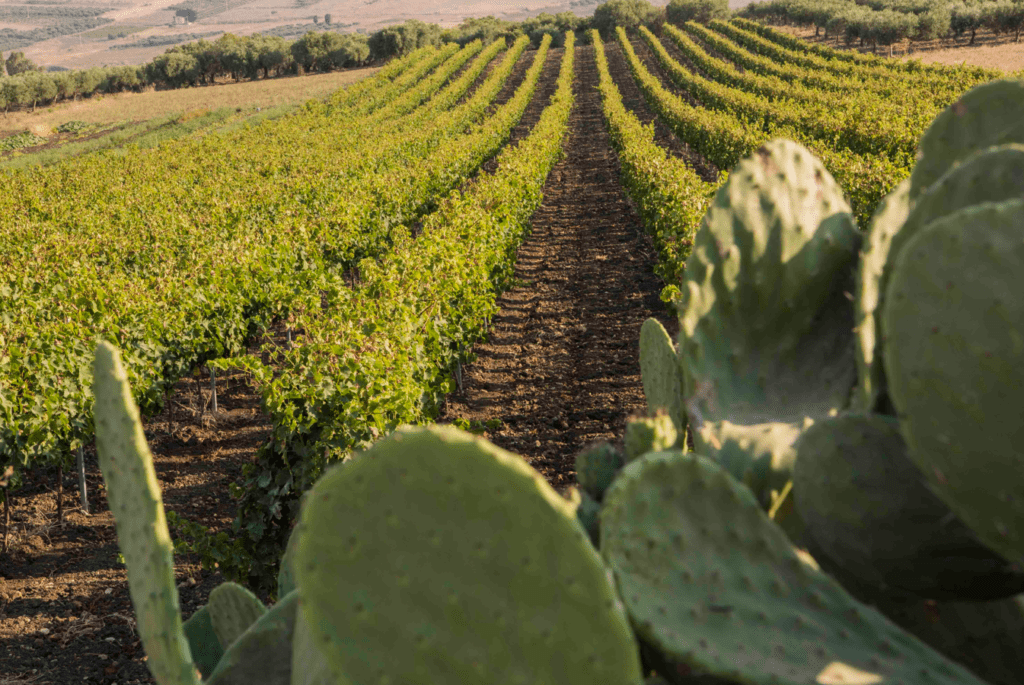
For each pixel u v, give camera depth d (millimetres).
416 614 1324
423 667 1321
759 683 1329
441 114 45406
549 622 1292
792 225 1991
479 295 11367
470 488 1302
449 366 9594
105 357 1728
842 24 66062
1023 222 1172
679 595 1491
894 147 22016
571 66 64062
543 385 10867
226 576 6457
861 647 1421
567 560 1279
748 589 1521
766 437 1887
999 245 1182
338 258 14781
